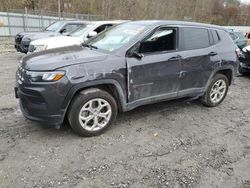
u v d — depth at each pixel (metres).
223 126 4.53
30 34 9.95
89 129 3.80
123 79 3.87
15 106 4.89
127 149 3.58
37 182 2.85
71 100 3.62
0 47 14.80
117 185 2.86
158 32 4.25
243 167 3.32
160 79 4.26
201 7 64.44
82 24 9.18
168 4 58.19
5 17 22.53
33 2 39.09
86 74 3.53
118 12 48.56
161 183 2.93
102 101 3.81
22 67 3.67
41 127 4.07
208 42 4.98
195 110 5.20
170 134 4.10
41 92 3.36
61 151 3.44
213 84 5.17
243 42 14.40
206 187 2.91
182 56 4.46
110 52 3.95
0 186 2.75
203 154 3.57
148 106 5.20
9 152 3.37
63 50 4.19
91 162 3.25
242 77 8.73
